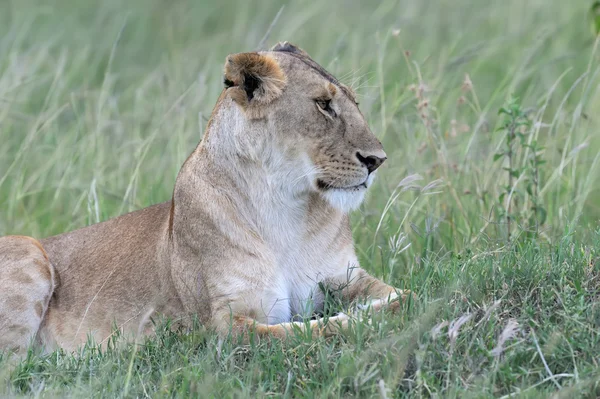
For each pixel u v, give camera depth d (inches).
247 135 357.4
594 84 626.2
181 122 534.9
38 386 314.7
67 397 294.2
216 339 336.8
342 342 310.7
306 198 361.4
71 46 868.6
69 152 574.9
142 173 560.7
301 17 822.5
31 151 574.9
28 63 692.7
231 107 362.0
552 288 314.0
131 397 296.5
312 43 819.4
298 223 362.9
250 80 355.9
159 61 875.4
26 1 962.7
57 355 349.1
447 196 474.6
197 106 576.1
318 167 352.5
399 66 743.7
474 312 307.6
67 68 794.8
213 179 363.9
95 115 634.8
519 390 266.1
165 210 400.8
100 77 807.7
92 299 393.4
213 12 969.5
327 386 283.7
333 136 351.3
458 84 676.1
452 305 320.2
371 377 281.6
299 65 358.3
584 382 262.5
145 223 402.0
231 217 359.3
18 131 644.7
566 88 696.4
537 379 281.4
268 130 354.9
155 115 609.6
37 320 393.1
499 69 743.7
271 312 358.3
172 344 342.6
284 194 359.3
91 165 555.2
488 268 336.8
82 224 511.8
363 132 353.4
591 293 315.9
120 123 584.7
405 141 530.0
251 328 333.1
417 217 472.1
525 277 328.2
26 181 588.1
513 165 473.1
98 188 513.0
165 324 362.9
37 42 798.5
